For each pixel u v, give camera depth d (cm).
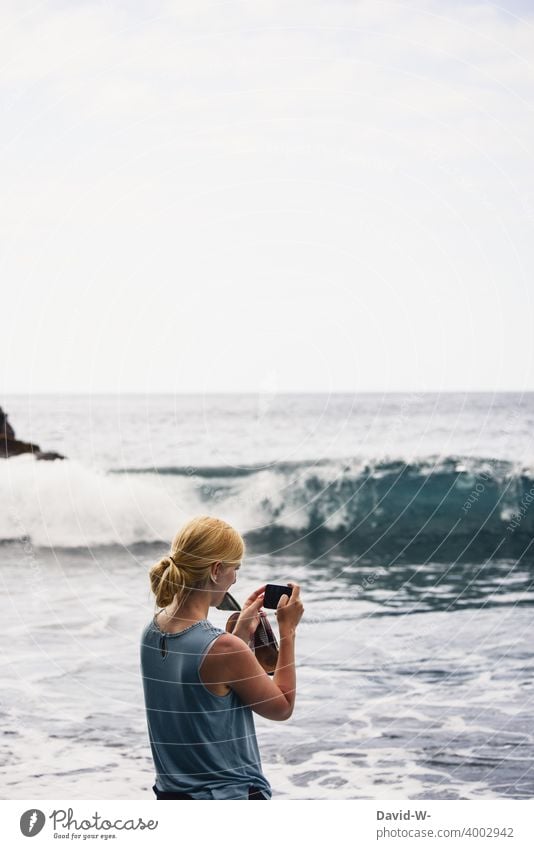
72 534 934
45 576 771
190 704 187
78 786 347
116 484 1015
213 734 188
